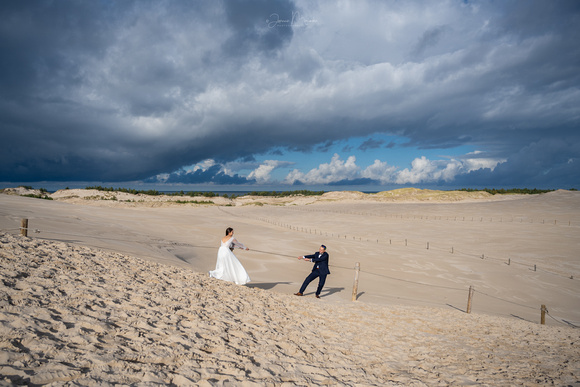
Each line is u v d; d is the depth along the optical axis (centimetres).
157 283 797
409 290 1975
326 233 5372
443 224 6106
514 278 2616
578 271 2928
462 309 1561
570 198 8725
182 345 457
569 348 784
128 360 378
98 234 2103
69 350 364
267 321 702
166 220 4947
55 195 11425
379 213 8381
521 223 5797
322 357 551
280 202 14925
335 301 1181
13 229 1521
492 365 588
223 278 1101
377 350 644
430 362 593
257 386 380
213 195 16212
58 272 663
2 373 289
